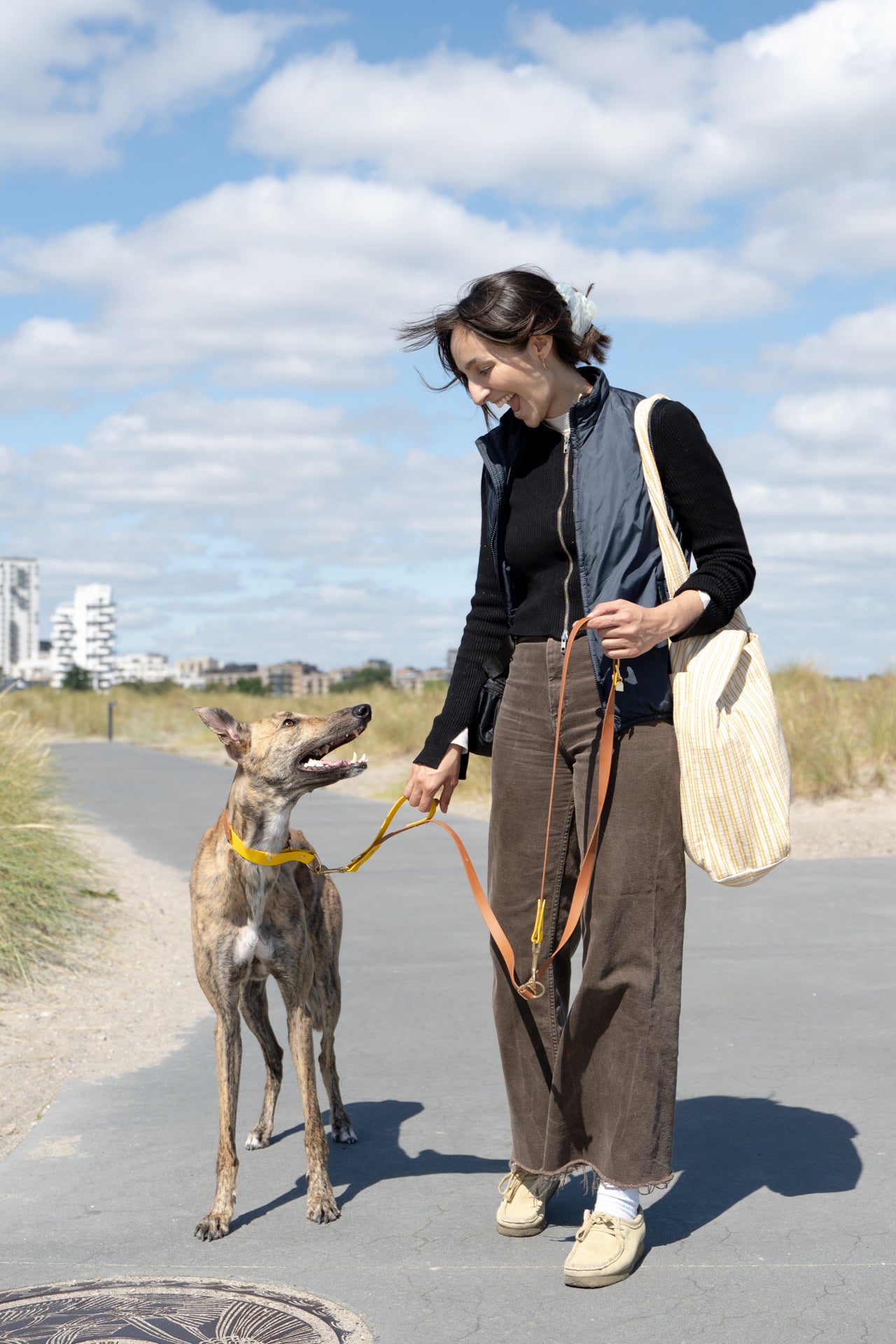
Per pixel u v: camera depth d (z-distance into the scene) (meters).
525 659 3.38
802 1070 4.72
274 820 3.75
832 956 6.68
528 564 3.36
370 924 8.02
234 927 3.67
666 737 3.20
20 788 9.21
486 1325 2.87
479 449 3.46
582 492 3.19
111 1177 3.95
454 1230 3.45
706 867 3.15
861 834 11.27
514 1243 3.35
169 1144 4.25
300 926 3.79
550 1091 3.36
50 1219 3.61
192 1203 3.72
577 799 3.29
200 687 52.72
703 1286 3.04
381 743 21.50
